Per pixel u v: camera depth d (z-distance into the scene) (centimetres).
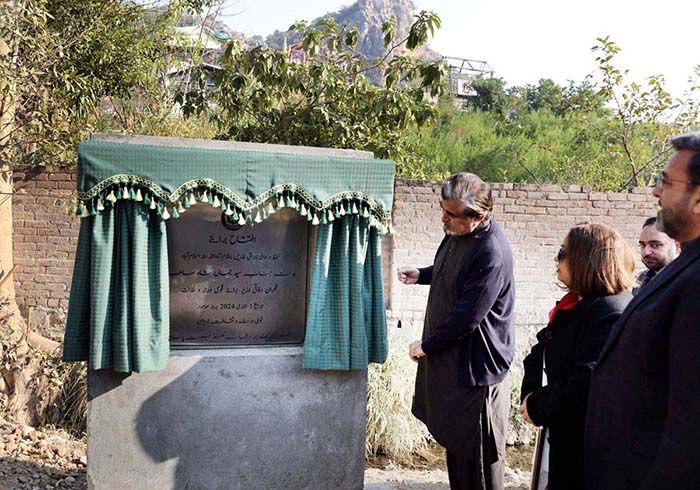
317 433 354
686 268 209
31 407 584
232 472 342
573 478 275
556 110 1808
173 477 334
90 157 298
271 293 353
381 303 356
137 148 303
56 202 677
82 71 716
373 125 685
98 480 325
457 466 334
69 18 682
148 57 809
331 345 345
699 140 209
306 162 327
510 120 1528
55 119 658
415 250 700
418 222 700
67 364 610
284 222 353
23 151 708
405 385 596
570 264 273
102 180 300
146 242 313
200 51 921
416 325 689
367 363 354
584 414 267
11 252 639
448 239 344
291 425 349
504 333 325
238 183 317
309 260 357
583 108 994
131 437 327
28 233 683
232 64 673
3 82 579
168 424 332
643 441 215
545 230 711
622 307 262
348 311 346
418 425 595
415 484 430
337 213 335
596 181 970
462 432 322
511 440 623
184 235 338
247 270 349
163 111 893
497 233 322
